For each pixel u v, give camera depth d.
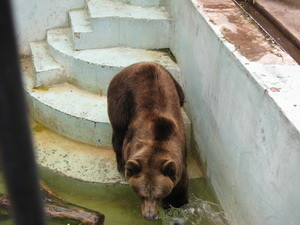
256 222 3.38
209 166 4.55
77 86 5.68
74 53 5.60
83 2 6.19
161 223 4.18
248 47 3.68
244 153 3.50
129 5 5.97
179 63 5.39
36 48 6.12
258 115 3.13
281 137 2.77
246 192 3.54
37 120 5.59
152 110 3.98
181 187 4.03
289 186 2.71
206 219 4.19
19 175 0.85
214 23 4.15
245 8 4.66
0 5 0.73
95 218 3.97
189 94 5.08
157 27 5.67
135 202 4.43
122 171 4.72
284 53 3.57
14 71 0.77
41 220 0.94
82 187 4.61
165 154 3.62
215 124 4.23
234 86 3.59
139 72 4.25
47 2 6.05
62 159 4.97
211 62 4.16
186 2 4.89
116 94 4.39
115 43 5.78
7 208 3.98
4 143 0.81
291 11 4.40
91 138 5.16
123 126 4.32
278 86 3.04
